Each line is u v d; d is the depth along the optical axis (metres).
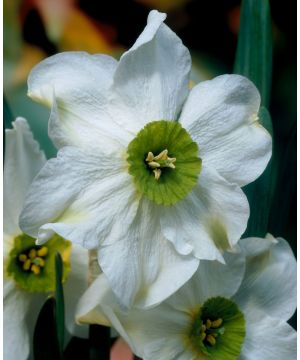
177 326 0.35
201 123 0.34
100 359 0.34
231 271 0.35
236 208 0.33
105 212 0.33
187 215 0.34
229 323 0.35
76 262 0.36
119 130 0.34
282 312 0.36
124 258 0.33
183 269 0.33
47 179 0.32
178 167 0.34
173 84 0.34
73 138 0.33
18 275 0.36
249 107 0.34
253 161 0.34
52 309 0.34
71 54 0.34
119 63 0.33
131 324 0.34
